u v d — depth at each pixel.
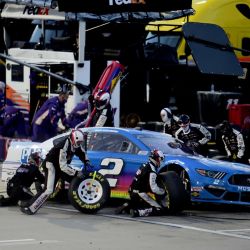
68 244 32.00
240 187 42.31
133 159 42.62
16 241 32.50
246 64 71.50
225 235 35.44
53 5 56.00
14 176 42.94
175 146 44.50
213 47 58.22
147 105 68.12
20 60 60.41
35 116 57.66
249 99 69.19
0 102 62.22
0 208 42.47
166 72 68.12
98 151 43.66
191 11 59.53
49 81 60.62
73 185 40.38
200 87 68.75
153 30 68.88
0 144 60.91
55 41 62.59
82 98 58.84
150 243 32.78
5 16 61.59
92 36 66.50
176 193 40.38
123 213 41.22
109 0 56.38
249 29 72.00
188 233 35.69
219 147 55.62
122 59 65.69
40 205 40.25
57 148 40.12
